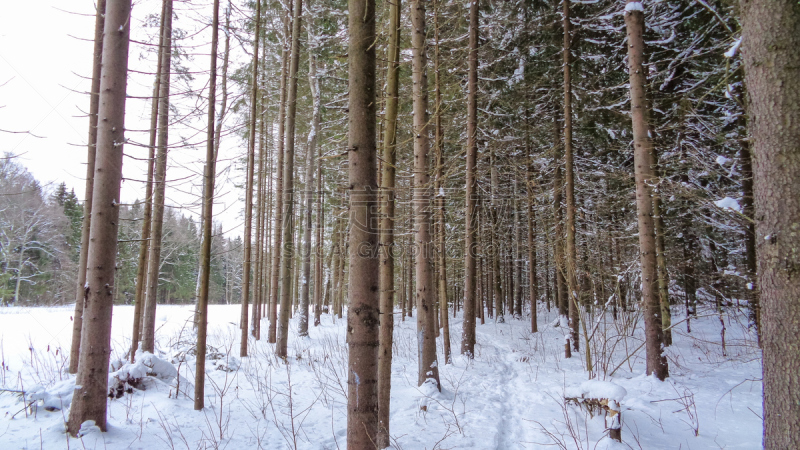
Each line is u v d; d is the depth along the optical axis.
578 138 12.41
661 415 4.82
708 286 10.90
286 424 4.62
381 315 4.10
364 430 2.86
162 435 4.03
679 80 9.87
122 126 4.24
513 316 17.80
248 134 13.25
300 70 12.27
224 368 7.30
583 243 11.57
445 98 8.54
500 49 11.33
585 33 10.55
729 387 5.95
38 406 4.37
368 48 3.12
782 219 2.15
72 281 27.38
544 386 6.52
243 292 9.29
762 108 2.27
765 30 2.25
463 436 4.35
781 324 2.13
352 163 3.11
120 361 5.76
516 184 14.59
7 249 23.30
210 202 5.18
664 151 9.63
